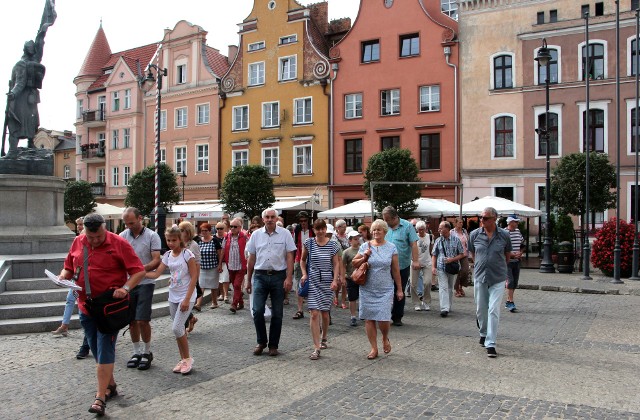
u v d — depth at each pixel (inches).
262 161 1497.3
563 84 1138.0
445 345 339.9
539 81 1165.1
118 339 354.3
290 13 1460.4
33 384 258.1
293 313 468.1
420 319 435.8
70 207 1457.9
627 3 1095.0
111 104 1820.9
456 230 580.7
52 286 430.6
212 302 504.4
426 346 337.1
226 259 475.2
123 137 1790.1
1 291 408.2
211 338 363.9
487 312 332.5
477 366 288.2
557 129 1148.5
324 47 1499.8
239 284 468.8
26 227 517.3
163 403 231.1
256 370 282.8
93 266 224.2
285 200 1408.7
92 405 215.3
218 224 511.2
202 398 237.8
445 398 234.8
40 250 502.6
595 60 1123.3
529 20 1175.6
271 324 318.0
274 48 1483.8
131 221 290.4
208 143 1592.0
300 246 517.7
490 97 1209.4
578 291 618.2
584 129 1125.7
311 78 1421.0
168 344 343.9
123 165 1785.2
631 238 733.3
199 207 1357.0
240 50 1541.6
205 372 278.7
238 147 1536.7
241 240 471.8
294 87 1449.3
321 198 1398.9
